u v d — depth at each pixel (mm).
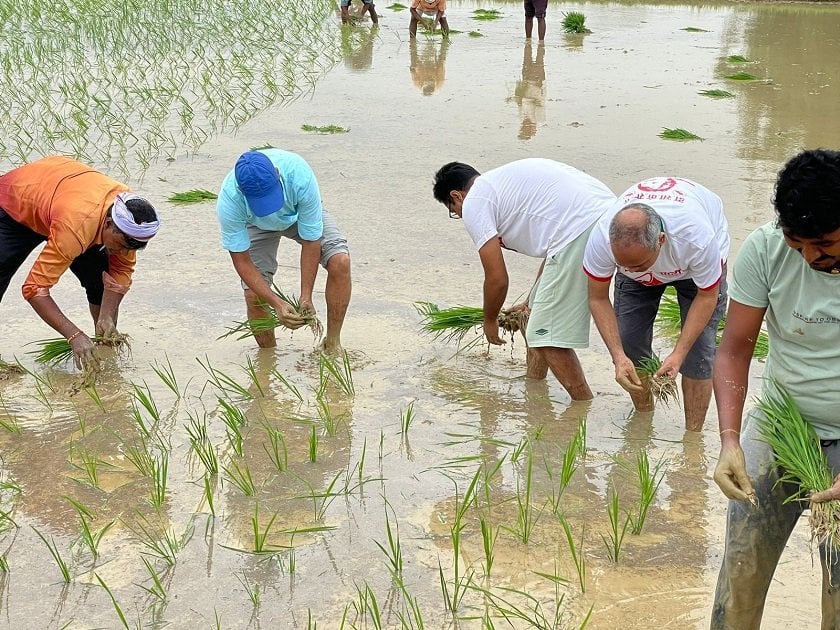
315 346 6121
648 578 3902
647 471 4418
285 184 5457
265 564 4016
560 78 14047
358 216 8344
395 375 5754
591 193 5074
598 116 11734
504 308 6465
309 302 5734
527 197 5117
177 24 16953
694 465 4770
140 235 5379
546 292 5105
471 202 5219
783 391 3133
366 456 4875
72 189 5367
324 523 4301
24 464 4824
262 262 5906
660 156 9945
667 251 4504
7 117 11531
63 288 6984
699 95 12812
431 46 16812
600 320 4742
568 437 5047
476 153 10203
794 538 4145
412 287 6938
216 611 3732
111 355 6020
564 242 5004
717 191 8742
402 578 3916
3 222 5547
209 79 13414
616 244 4289
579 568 3832
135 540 4195
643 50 16359
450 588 3854
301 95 13023
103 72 13672
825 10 20969
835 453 3115
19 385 5684
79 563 4039
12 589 3877
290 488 4594
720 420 3158
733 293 3107
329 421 5117
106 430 5156
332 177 9438
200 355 6035
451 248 7652
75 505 4238
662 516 4344
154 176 9594
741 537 3156
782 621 3619
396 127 11352
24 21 17000
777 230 2955
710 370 4949
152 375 5773
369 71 14633
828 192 2564
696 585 3854
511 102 12562
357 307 6652
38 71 13586
